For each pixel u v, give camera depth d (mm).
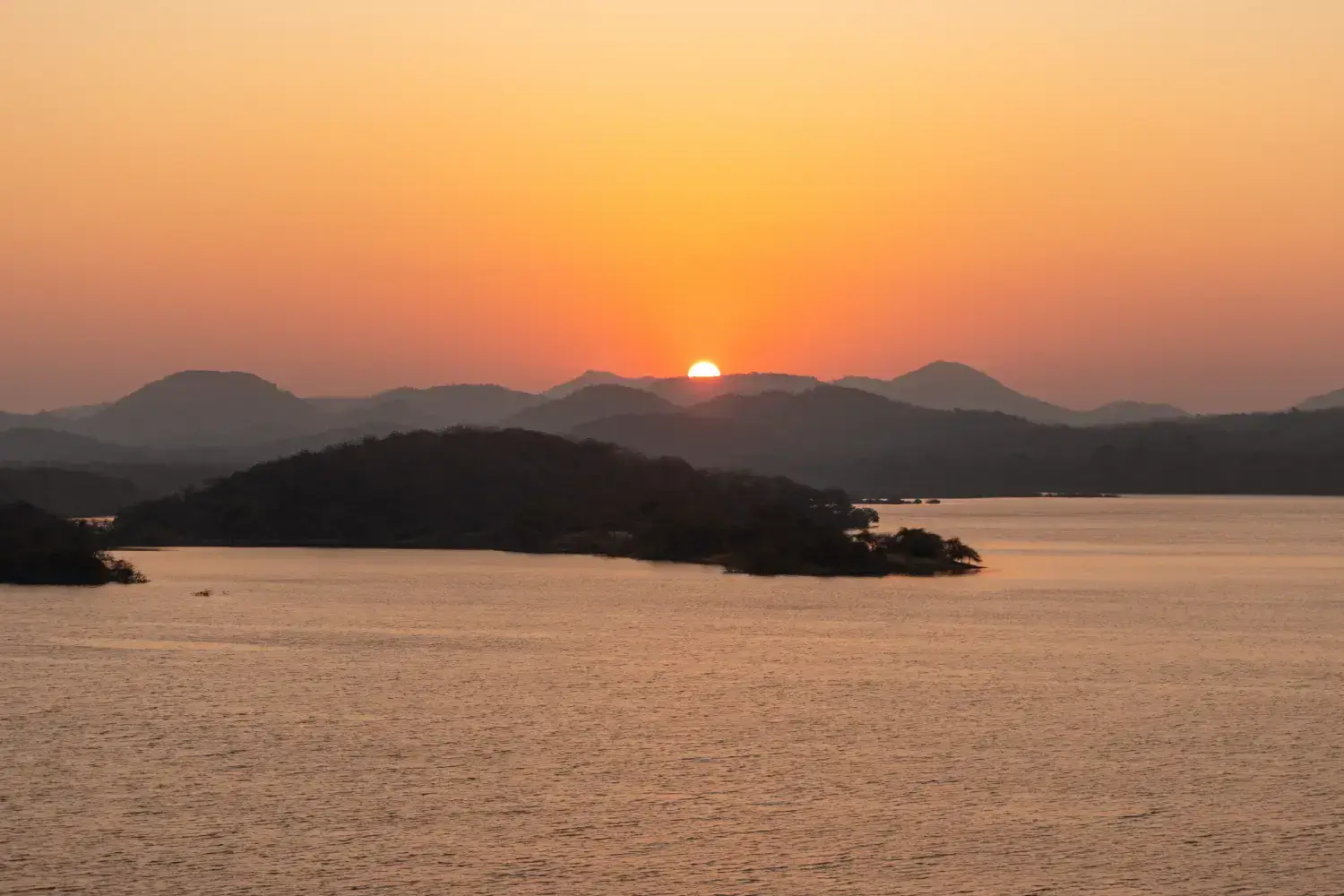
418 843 51250
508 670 87438
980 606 126312
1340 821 53969
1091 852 50438
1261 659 93375
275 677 84375
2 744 65812
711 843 51375
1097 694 79438
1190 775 60594
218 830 52656
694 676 85438
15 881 47281
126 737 67438
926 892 46750
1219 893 46594
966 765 62281
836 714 73125
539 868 48719
